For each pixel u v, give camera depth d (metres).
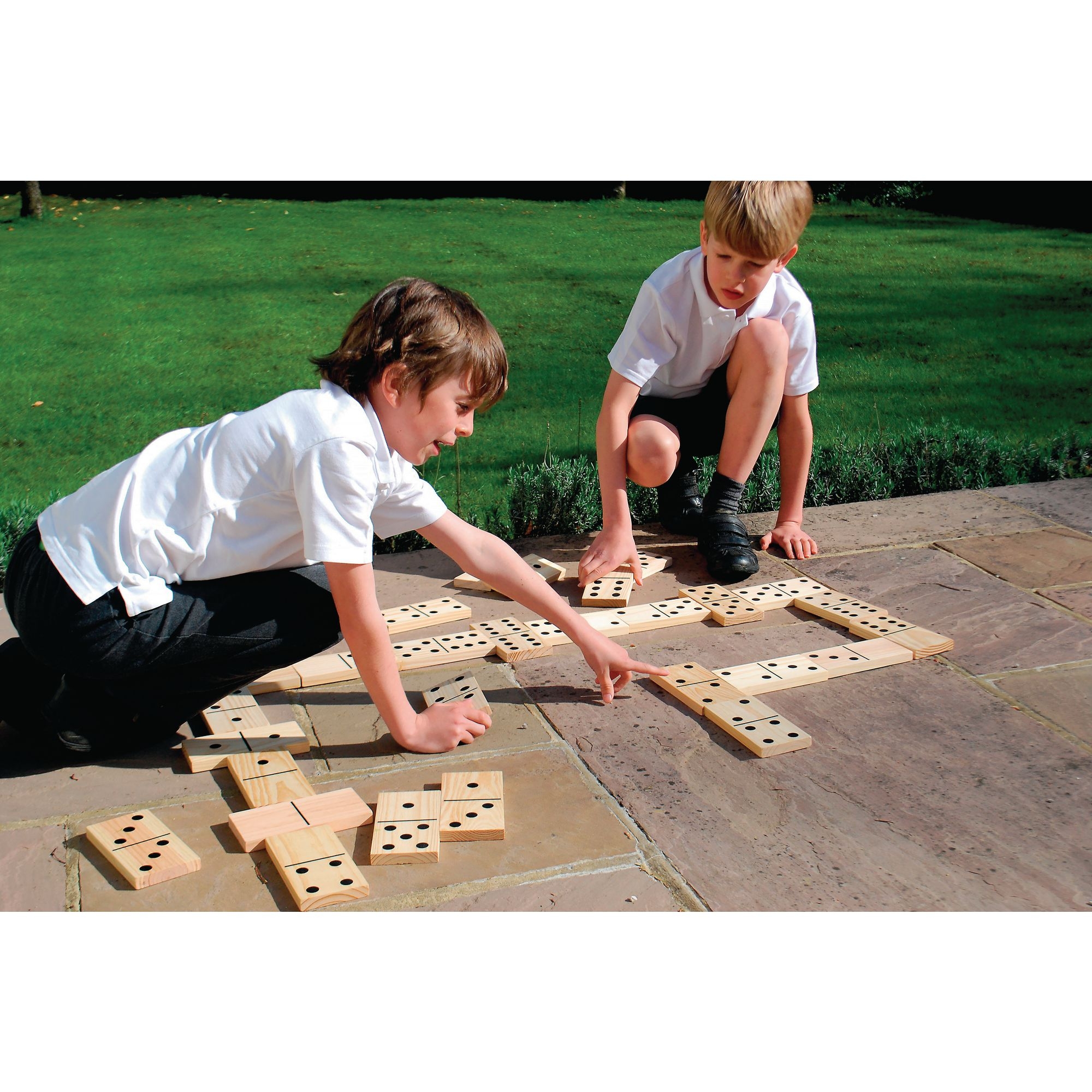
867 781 2.18
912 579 3.23
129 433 4.95
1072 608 2.98
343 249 8.89
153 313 6.96
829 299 7.71
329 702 2.53
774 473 4.09
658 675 2.55
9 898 1.82
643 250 9.08
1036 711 2.45
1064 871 1.89
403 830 1.98
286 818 2.01
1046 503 3.86
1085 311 7.34
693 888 1.85
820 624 2.97
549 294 7.58
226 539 2.07
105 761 2.26
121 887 1.86
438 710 2.34
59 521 2.08
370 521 2.05
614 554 3.19
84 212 10.43
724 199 2.81
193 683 2.17
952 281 8.25
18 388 5.58
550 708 2.50
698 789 2.16
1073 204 10.72
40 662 2.18
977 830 2.01
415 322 2.00
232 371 5.88
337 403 2.03
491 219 10.38
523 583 2.42
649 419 3.29
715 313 3.12
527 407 5.36
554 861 1.93
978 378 5.88
